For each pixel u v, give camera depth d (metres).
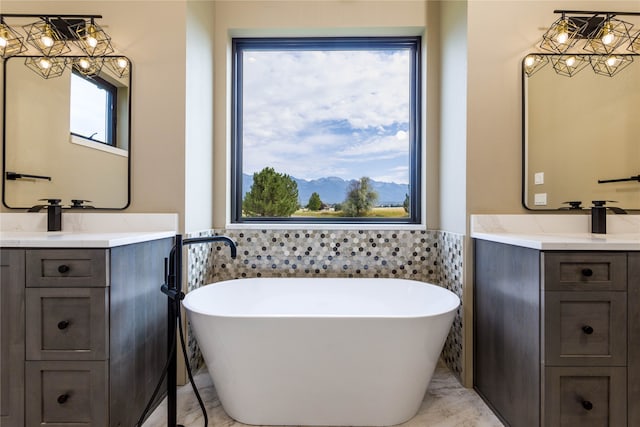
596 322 1.25
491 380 1.66
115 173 1.90
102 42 1.89
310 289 2.12
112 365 1.30
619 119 1.88
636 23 1.87
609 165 1.88
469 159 1.85
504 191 1.85
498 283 1.60
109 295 1.29
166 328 1.79
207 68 2.21
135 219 1.87
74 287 1.26
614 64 1.88
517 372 1.42
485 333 1.73
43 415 1.26
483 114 1.85
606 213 1.82
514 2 1.85
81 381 1.26
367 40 2.43
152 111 1.89
